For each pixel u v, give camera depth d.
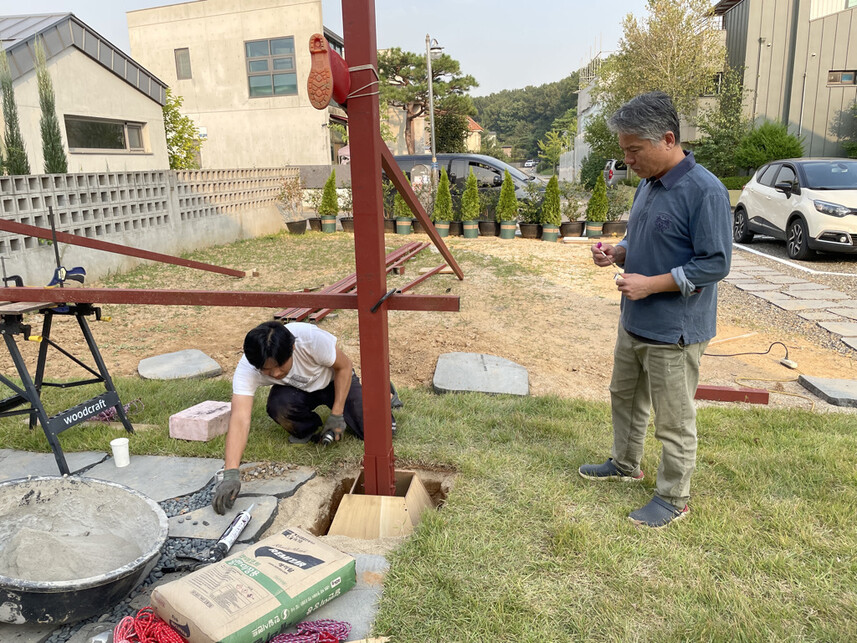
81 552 2.29
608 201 12.42
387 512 2.81
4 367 5.15
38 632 2.12
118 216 9.32
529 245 11.53
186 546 2.57
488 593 2.27
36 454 3.42
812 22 19.09
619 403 2.99
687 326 2.53
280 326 2.94
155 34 19.95
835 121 19.66
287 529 2.40
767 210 10.73
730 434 3.69
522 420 3.87
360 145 2.44
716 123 19.94
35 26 10.95
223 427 3.69
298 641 1.93
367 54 2.33
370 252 2.57
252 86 19.73
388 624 2.09
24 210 7.70
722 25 22.72
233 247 11.70
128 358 5.42
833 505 2.84
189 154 15.54
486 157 14.23
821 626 2.11
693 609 2.19
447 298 2.63
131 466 3.29
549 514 2.80
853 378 5.05
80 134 11.77
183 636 1.92
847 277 8.67
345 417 3.51
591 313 6.97
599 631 2.10
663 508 2.74
